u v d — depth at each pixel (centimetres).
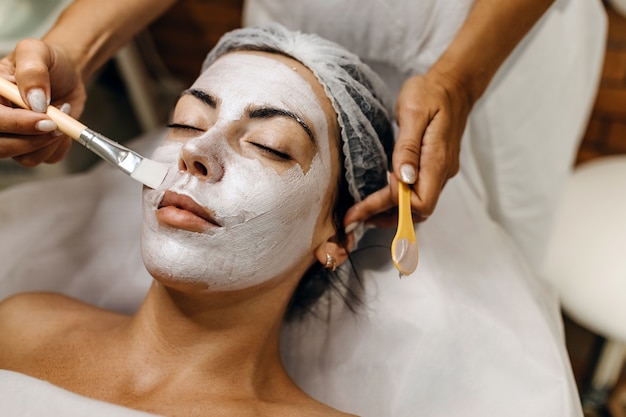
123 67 154
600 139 147
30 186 108
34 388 68
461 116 83
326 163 75
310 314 93
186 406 77
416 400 85
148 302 80
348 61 78
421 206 75
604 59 134
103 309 95
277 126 71
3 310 90
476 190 107
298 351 93
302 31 98
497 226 103
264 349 83
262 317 79
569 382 81
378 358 88
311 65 76
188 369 79
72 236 106
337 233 81
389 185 76
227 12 156
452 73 83
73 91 90
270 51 78
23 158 79
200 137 69
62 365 82
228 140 70
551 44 95
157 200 68
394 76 100
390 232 91
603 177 127
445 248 92
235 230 68
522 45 93
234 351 79
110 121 175
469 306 86
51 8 128
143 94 161
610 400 133
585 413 133
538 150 103
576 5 95
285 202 71
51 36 90
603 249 116
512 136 101
